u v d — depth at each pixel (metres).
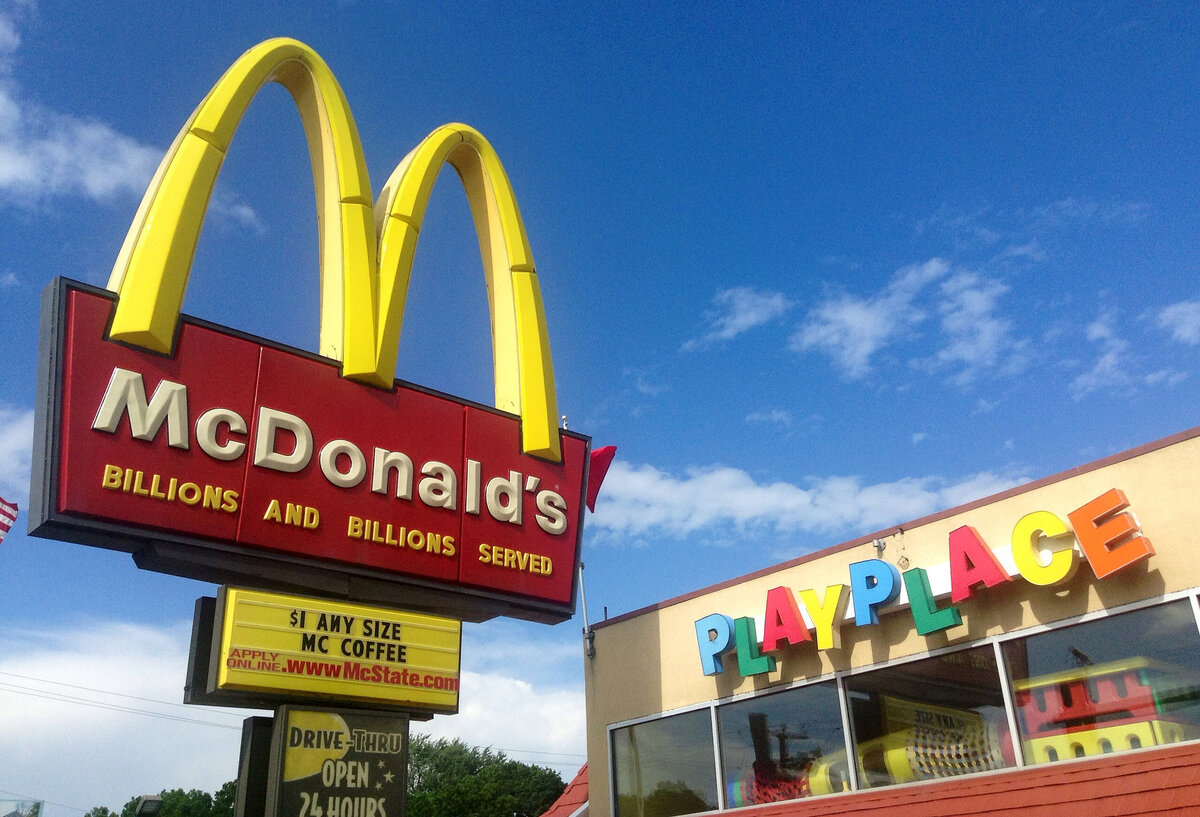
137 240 12.50
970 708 12.35
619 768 16.80
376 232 15.79
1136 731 10.84
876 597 13.04
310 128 15.66
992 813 10.86
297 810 11.30
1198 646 10.57
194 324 12.55
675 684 16.20
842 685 13.85
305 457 12.98
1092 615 11.45
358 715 12.20
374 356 14.11
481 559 14.49
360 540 13.22
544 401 16.28
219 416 12.36
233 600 11.70
